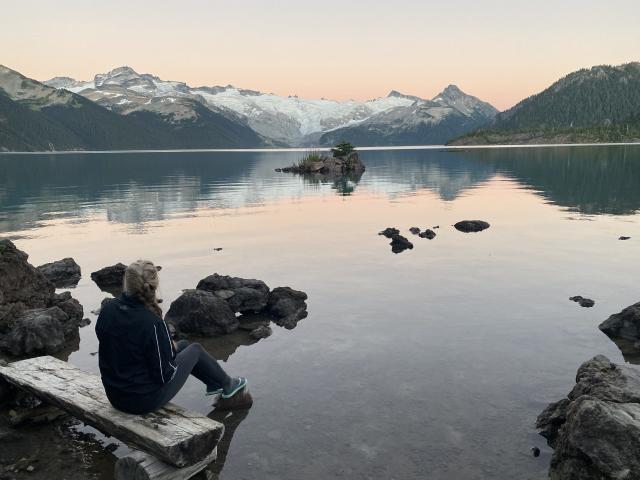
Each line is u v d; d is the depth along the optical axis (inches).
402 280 468.4
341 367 291.3
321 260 556.7
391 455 207.0
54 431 239.5
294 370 289.7
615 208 912.9
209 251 616.4
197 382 282.4
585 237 650.2
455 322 357.7
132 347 203.3
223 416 241.1
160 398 210.7
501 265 515.2
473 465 199.8
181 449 186.2
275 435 223.6
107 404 221.8
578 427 190.2
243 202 1148.5
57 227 813.9
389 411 241.3
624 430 183.9
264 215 924.6
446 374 278.7
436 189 1375.5
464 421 231.1
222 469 200.1
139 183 1780.3
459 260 541.0
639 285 437.4
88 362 315.3
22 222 868.6
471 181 1611.7
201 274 505.0
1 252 410.6
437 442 215.2
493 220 805.2
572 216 829.2
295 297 414.3
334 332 346.9
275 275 497.0
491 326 348.5
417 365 290.7
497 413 237.6
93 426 227.1
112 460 214.2
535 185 1406.3
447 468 198.1
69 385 243.3
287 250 614.2
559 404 230.4
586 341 320.5
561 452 196.9
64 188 1585.9
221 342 341.4
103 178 2075.5
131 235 735.1
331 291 440.1
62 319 367.9
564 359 295.0
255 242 669.3
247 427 230.8
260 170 2672.2
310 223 821.9
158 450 186.9
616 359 292.8
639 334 319.3
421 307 391.9
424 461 202.7
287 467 200.7
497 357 299.1
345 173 2293.3
